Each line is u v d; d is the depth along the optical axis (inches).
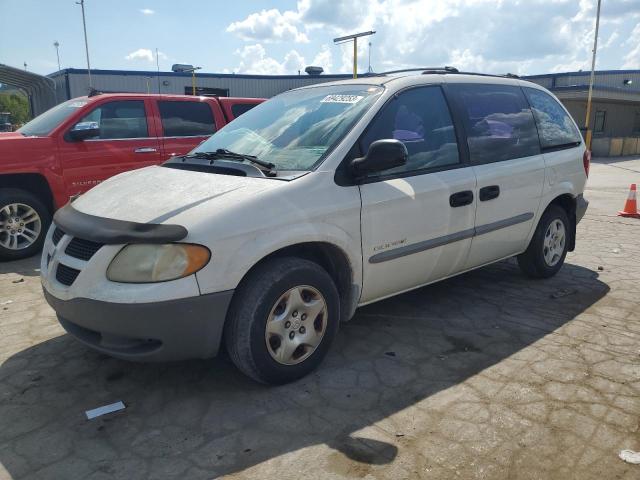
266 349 122.8
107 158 271.9
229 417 118.0
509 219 180.2
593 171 761.6
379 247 141.9
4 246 246.5
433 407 120.8
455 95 168.4
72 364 143.1
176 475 99.7
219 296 114.6
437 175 155.1
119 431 113.6
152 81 1125.1
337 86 165.3
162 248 110.9
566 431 111.2
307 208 126.0
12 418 118.6
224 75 1205.7
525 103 194.7
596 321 169.2
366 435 110.7
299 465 101.7
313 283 128.7
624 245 270.8
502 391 127.1
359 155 138.1
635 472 99.0
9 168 245.3
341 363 142.3
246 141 157.1
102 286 112.9
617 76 1386.6
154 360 116.5
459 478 97.7
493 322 169.0
